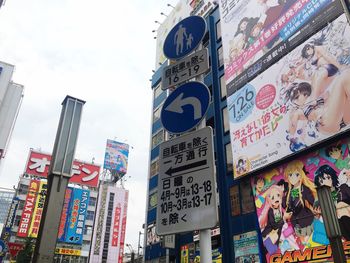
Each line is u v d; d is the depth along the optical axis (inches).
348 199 444.8
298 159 538.3
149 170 1086.4
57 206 309.0
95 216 1978.3
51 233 293.4
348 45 506.0
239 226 612.1
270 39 668.7
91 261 1836.9
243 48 741.9
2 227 1615.4
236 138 669.3
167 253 804.6
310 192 500.1
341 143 481.7
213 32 938.1
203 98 175.5
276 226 534.6
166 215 160.9
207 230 144.6
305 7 607.2
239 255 586.6
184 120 178.2
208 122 832.9
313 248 466.9
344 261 176.2
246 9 777.6
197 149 167.0
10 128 1045.8
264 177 590.9
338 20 534.6
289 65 600.4
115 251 1920.5
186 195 158.2
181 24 223.0
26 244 962.1
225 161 715.4
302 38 591.8
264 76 652.1
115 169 2194.9
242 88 701.9
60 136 347.3
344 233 434.6
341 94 490.9
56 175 323.6
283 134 566.3
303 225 492.4
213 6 1006.4
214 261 644.7
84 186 2023.9
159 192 170.2
